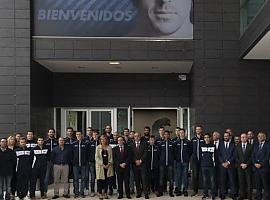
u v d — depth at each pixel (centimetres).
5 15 1445
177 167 1305
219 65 1479
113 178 1312
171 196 1285
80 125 1725
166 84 1741
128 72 1725
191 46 1479
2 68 1436
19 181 1245
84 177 1292
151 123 1742
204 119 1471
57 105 1717
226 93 1478
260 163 1189
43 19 1466
